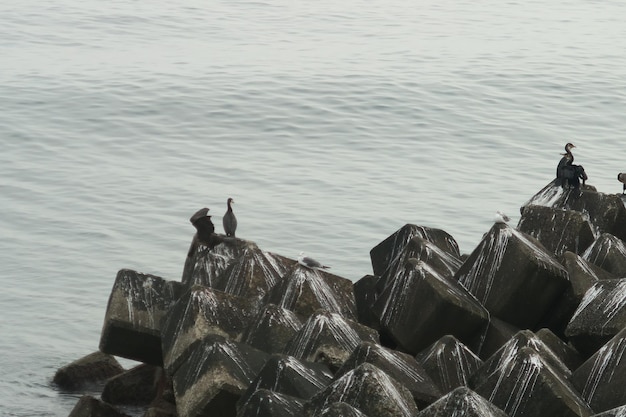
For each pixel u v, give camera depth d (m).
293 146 56.53
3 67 73.50
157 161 52.03
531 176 51.78
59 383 27.23
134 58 78.88
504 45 91.06
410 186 48.84
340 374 18.52
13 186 46.34
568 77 77.81
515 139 60.09
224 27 94.50
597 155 56.84
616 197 26.00
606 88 74.69
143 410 24.48
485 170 52.62
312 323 20.09
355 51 85.62
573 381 18.02
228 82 70.88
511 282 21.52
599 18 108.75
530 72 78.94
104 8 99.56
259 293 23.06
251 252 23.66
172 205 44.50
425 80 74.44
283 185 48.19
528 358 17.53
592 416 16.33
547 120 65.12
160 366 24.19
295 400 17.23
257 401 17.00
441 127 62.19
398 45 89.38
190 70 74.62
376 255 26.20
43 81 68.94
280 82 71.69
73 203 44.22
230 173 50.03
